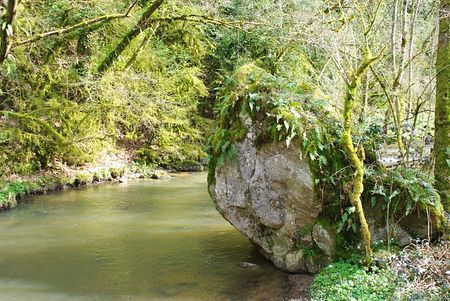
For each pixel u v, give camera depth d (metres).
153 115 16.06
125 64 12.24
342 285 4.64
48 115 11.58
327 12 8.17
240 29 10.40
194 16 10.55
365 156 5.71
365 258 5.13
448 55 5.39
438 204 5.30
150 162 17.25
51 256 6.90
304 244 5.75
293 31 8.26
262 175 5.88
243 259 6.58
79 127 12.80
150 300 5.25
